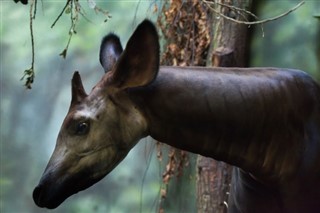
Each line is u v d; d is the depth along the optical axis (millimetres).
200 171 10328
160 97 6516
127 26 12320
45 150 13336
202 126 6633
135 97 6465
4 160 13422
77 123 6312
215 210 10219
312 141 7031
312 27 10719
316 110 7109
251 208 7289
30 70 7406
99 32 12688
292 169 6984
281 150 6922
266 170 6930
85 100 6402
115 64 6430
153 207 11906
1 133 13422
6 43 13297
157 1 11539
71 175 6285
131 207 12266
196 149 6707
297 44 10758
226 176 10211
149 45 6320
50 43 13125
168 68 6676
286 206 7098
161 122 6551
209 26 10727
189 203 11055
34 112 13328
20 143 13391
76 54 12953
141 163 12133
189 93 6582
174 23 10906
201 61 10805
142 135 6508
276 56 10773
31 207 13336
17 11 13281
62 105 13219
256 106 6762
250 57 10758
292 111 6934
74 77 6414
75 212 12812
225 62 10422
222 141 6719
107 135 6352
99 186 12570
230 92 6699
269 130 6844
